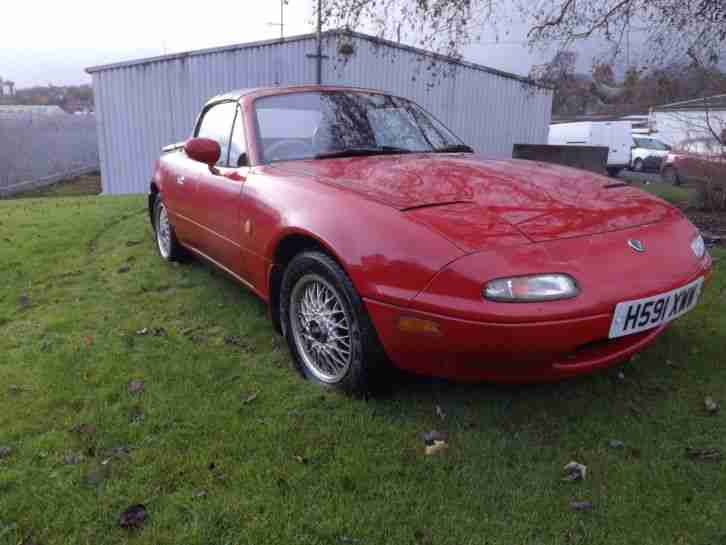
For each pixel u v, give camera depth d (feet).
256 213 10.23
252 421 8.43
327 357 9.34
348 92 13.19
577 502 6.78
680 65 23.58
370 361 8.36
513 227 7.74
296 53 58.70
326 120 12.12
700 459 7.54
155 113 57.72
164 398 9.08
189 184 13.51
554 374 7.55
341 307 8.67
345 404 8.84
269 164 11.02
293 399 9.04
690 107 27.86
